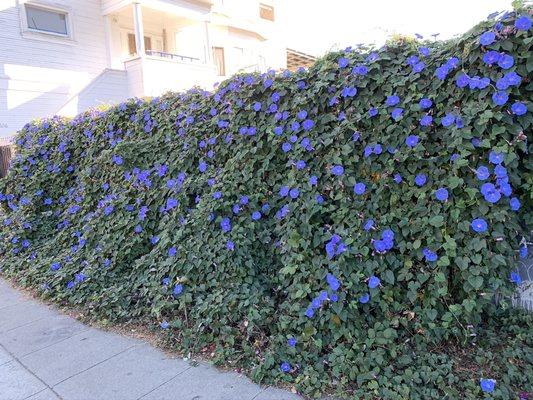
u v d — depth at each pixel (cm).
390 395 205
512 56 214
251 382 235
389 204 259
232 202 324
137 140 445
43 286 384
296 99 306
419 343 239
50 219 522
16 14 960
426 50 254
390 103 257
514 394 203
